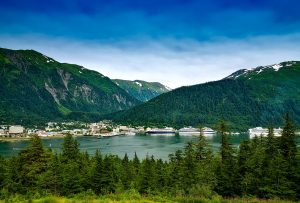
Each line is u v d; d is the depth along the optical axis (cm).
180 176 5894
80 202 2855
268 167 4766
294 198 4319
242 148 5747
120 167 7931
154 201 3033
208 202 3077
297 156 4859
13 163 6319
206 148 6912
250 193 4631
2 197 3866
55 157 6856
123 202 2881
